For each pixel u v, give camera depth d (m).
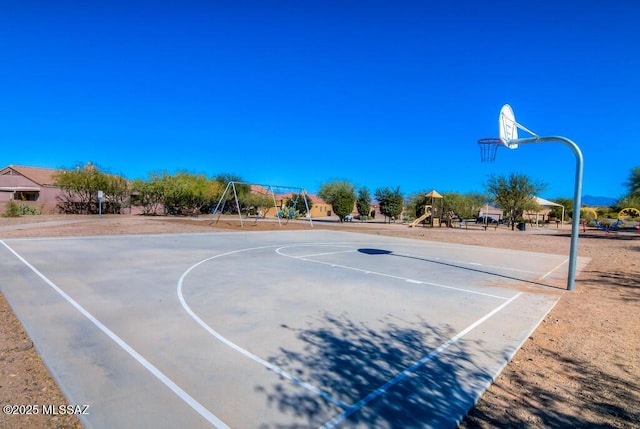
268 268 9.80
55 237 14.90
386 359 4.12
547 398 3.42
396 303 6.62
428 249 16.36
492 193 39.97
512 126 9.88
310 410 3.05
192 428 2.76
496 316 6.00
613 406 3.31
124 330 4.78
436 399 3.28
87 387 3.31
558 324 5.73
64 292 6.58
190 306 5.95
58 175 33.72
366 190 53.53
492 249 17.41
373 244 17.55
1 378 3.46
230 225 26.36
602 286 8.87
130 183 38.78
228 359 3.98
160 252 12.02
